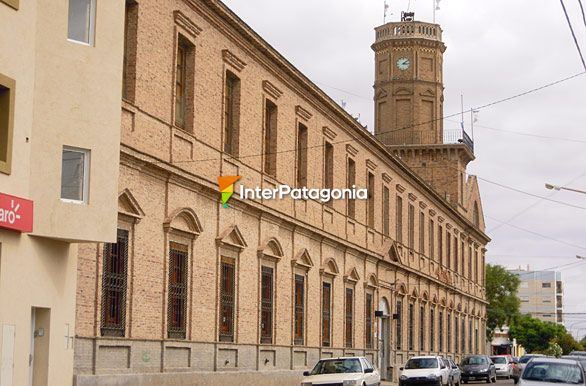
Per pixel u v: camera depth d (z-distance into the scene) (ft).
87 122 71.41
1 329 64.18
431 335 215.10
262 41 113.39
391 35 239.91
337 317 145.59
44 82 69.46
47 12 70.08
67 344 72.49
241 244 108.88
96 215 71.31
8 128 65.41
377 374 108.06
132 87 85.87
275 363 119.55
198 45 99.09
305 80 128.98
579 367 91.09
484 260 293.23
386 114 240.12
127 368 83.71
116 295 82.94
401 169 186.39
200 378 96.53
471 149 252.42
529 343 495.82
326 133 141.59
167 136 91.91
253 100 114.01
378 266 169.99
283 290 123.34
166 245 91.15
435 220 219.61
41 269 69.10
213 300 101.76
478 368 187.93
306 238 132.26
